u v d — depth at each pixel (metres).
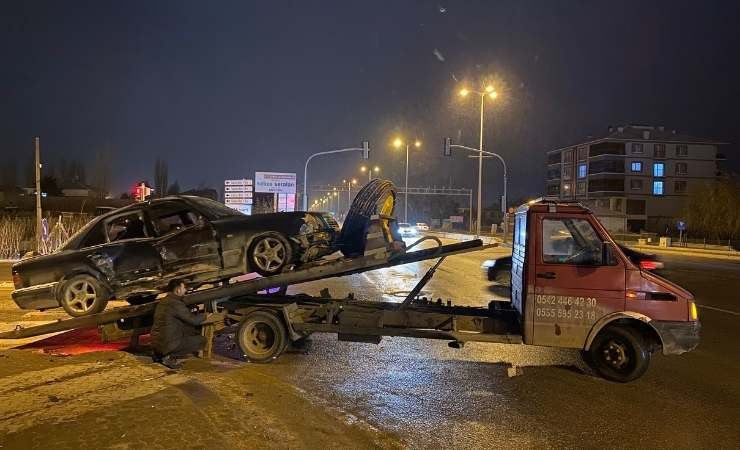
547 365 7.63
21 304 8.00
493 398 6.20
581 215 6.82
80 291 7.95
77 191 73.00
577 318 6.80
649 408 5.98
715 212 53.47
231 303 7.91
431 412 5.71
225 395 5.81
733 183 54.03
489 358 7.94
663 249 42.56
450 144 36.62
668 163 83.56
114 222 8.57
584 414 5.76
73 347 8.09
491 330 7.29
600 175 84.00
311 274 7.54
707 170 84.25
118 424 4.78
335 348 8.35
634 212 83.00
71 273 7.93
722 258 34.12
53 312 10.68
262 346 7.46
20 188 66.44
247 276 14.92
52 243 23.38
